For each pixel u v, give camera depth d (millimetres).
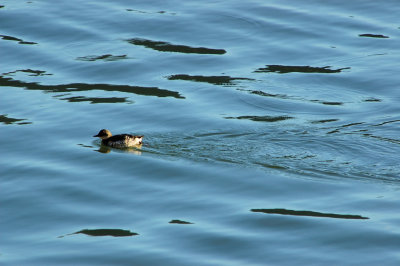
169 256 18219
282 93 28219
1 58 30672
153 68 30062
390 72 29625
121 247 18641
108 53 31078
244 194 21266
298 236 19125
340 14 34469
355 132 24984
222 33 32844
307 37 32500
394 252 18312
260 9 34938
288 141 24312
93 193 21453
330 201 20781
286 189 21453
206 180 22031
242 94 28031
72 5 35406
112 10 34875
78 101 27500
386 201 20688
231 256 18234
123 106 27094
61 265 17891
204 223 19781
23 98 27641
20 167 22969
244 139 24531
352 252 18375
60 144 24516
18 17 33875
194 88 28516
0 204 20891
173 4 35625
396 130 25125
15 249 18672
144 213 20344
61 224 19859
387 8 35000
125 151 23969
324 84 28938
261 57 30938
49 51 31266
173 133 25047
